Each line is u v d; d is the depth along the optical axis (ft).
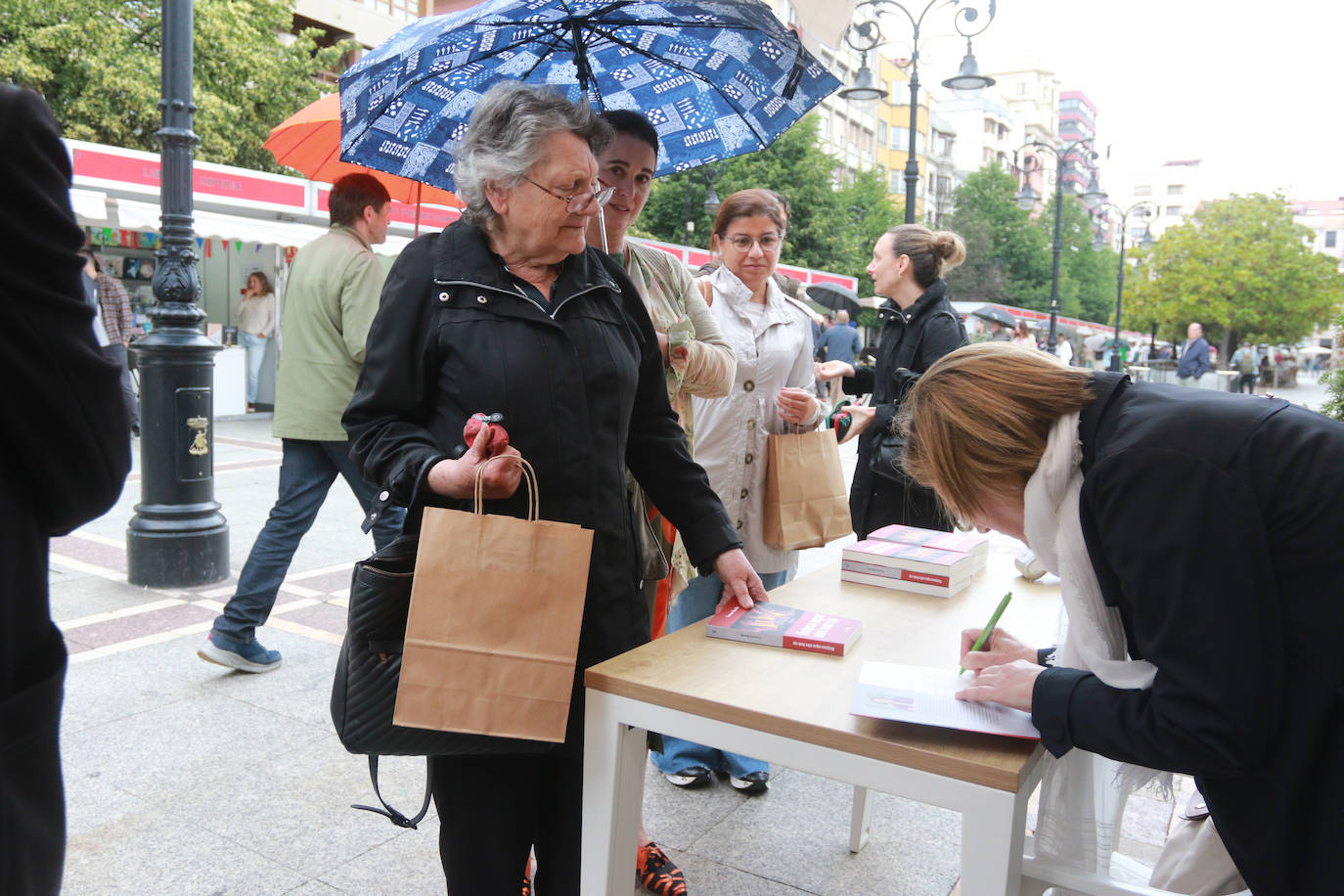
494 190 5.26
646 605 5.89
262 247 44.73
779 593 7.30
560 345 5.31
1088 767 5.69
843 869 8.42
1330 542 3.87
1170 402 4.32
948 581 7.23
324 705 11.34
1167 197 425.69
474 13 6.44
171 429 15.70
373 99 6.78
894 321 10.98
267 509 22.47
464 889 5.44
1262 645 3.87
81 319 3.55
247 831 8.54
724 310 9.36
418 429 5.35
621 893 5.48
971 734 4.56
